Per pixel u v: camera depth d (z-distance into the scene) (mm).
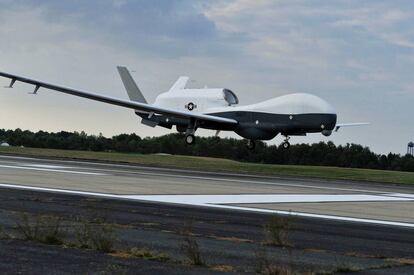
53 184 24516
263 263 9242
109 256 9391
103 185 25141
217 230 13250
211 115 53188
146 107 51781
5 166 35219
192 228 13359
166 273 8430
